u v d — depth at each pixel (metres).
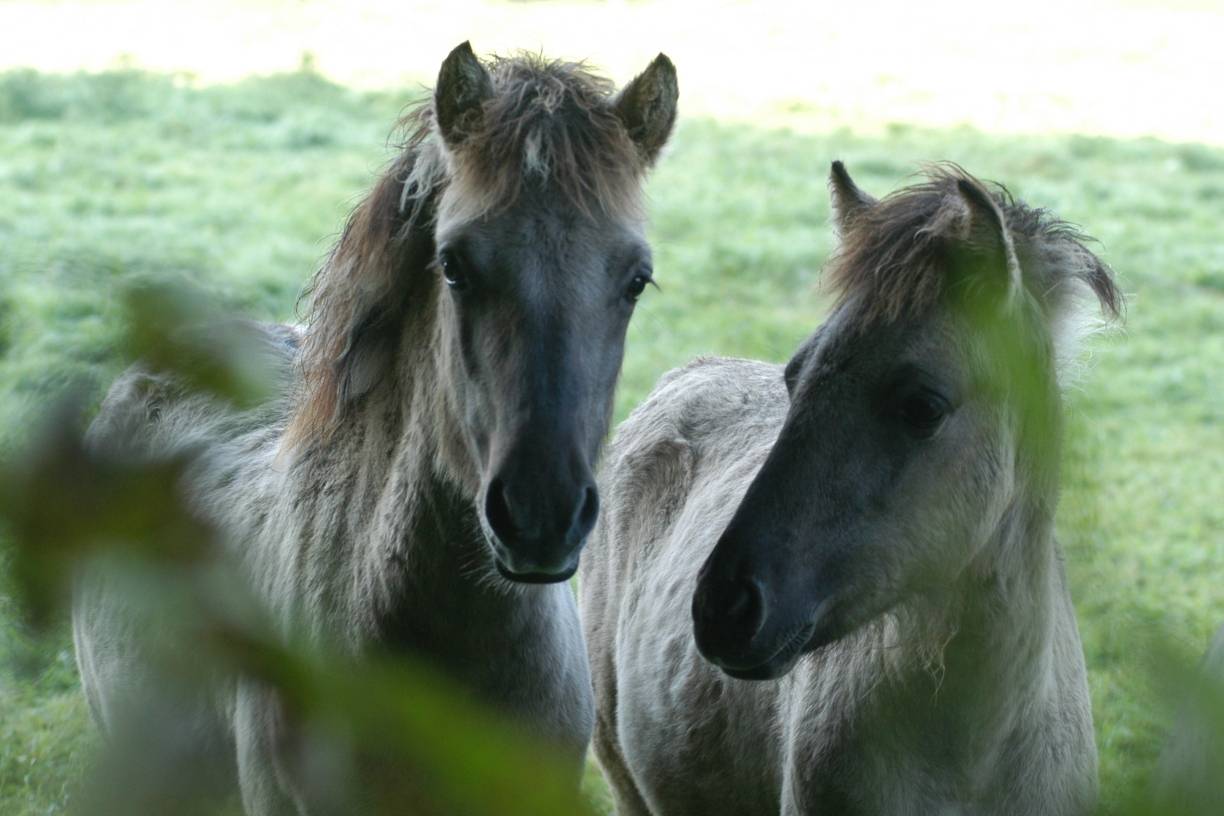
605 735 8.70
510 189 5.18
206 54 42.47
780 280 23.66
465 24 48.59
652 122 5.74
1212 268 24.50
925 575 5.22
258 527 6.58
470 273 5.24
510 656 5.81
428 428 5.70
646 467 8.48
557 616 6.05
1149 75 43.34
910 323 5.00
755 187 29.83
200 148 31.81
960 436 5.05
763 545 5.01
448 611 5.71
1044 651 5.57
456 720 1.13
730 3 54.94
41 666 1.47
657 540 8.08
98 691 7.27
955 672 5.47
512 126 5.27
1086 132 36.12
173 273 1.46
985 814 5.68
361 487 6.05
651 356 19.28
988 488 5.15
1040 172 31.59
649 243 5.51
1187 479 15.88
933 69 44.28
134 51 42.19
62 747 8.38
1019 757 5.65
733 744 6.89
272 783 5.75
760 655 5.01
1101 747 8.41
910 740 5.61
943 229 4.96
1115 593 2.31
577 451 5.07
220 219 25.33
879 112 38.41
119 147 31.23
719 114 37.84
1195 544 13.62
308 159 31.19
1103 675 9.48
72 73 38.44
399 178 5.98
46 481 1.05
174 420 7.16
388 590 5.77
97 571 1.26
